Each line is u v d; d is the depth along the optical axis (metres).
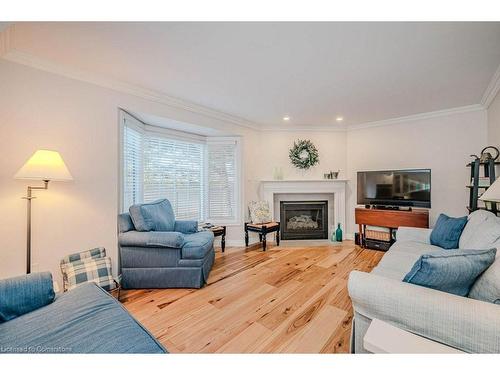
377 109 3.51
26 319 1.16
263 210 4.12
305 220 4.84
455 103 3.25
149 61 2.12
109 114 2.53
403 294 1.07
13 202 1.99
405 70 2.28
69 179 1.93
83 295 1.40
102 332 1.07
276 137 4.52
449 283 1.10
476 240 1.71
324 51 1.94
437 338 0.98
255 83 2.59
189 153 3.98
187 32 1.69
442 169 3.60
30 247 1.93
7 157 1.96
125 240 2.43
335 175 4.47
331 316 1.93
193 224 3.12
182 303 2.15
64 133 2.24
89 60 2.10
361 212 3.96
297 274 2.83
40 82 2.10
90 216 2.40
